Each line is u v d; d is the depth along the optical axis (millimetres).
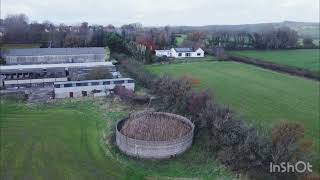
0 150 45781
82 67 88375
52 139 49875
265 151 40188
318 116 60625
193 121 52406
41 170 40969
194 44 142625
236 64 112188
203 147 47031
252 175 39750
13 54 94312
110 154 45438
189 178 39719
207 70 101062
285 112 62844
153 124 49375
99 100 69250
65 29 168250
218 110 50781
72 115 60375
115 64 99875
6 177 39156
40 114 60594
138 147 44188
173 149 44500
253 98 72000
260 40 146875
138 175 40250
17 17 199500
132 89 75062
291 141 42500
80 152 45812
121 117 59188
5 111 61438
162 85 68938
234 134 44906
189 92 60250
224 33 195750
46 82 77938
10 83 75375
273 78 91938
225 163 42562
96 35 129625
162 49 132500
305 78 93000
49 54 97125
